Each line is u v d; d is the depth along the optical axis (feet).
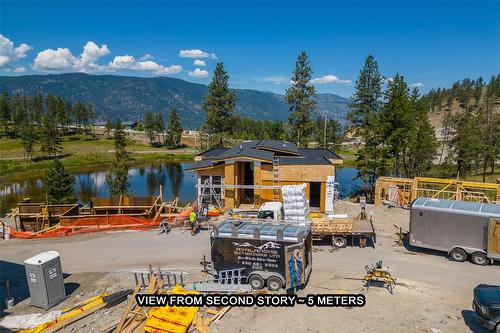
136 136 557.74
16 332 49.34
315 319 50.88
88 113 566.36
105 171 314.35
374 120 158.81
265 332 48.03
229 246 58.70
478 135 210.38
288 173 110.42
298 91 220.64
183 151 451.94
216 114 224.33
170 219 101.24
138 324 49.19
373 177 159.53
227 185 108.27
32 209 106.73
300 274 57.26
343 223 79.15
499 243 67.77
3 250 82.99
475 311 48.32
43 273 55.16
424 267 69.41
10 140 449.06
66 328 49.65
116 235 91.91
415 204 75.66
